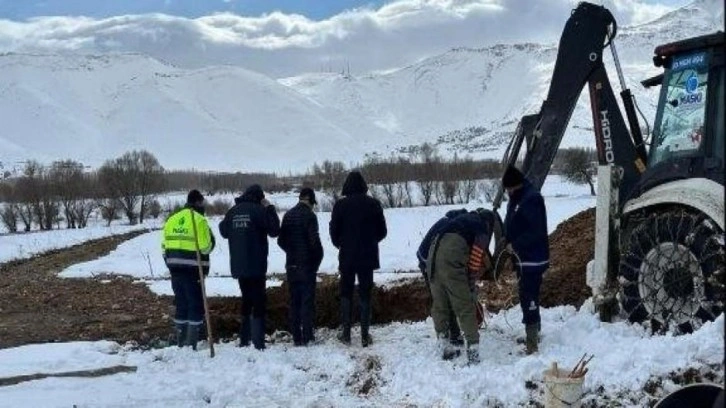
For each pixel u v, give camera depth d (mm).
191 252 10320
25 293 18781
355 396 8062
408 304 12906
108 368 9211
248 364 9148
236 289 16875
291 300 10367
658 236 8156
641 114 9461
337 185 59469
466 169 61812
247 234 10016
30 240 42969
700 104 8211
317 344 10266
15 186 73250
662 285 8141
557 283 11555
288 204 60781
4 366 9422
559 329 8633
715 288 7562
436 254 8375
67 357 9820
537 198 8312
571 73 9602
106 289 18656
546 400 6734
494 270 9086
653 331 8188
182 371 9094
